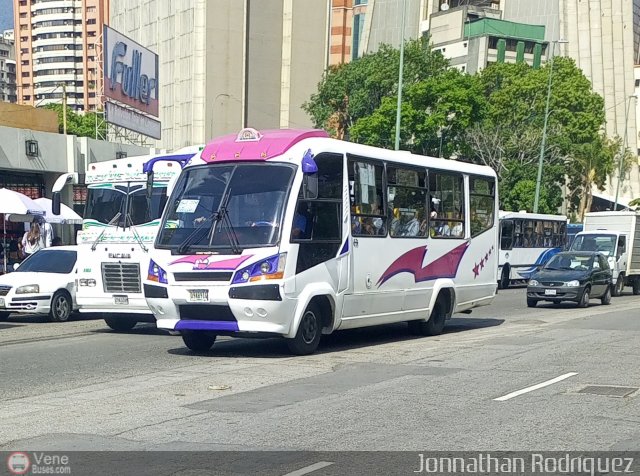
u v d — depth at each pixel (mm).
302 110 78750
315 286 12664
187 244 12383
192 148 16469
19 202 23906
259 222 12188
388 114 47875
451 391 9930
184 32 76312
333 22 106438
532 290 25141
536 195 47500
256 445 7297
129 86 41812
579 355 13188
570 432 7859
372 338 15859
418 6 104750
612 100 109750
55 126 35500
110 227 16344
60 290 19281
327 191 13094
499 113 57781
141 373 11352
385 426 8055
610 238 33625
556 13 105125
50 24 167125
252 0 76438
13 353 13406
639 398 9547
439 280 16188
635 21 125812
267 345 14414
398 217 14922
